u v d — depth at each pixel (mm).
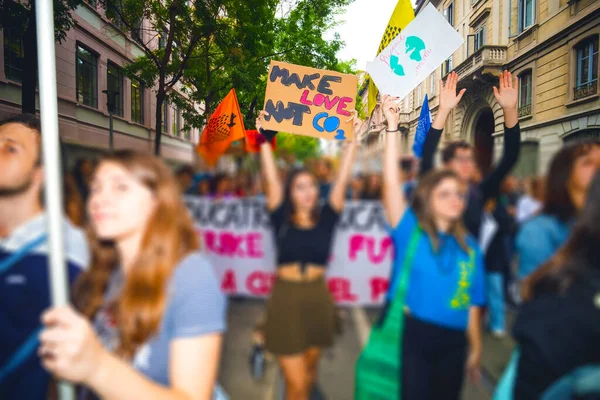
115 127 12500
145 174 966
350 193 1607
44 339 726
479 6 12766
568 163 1273
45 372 1158
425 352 1434
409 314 1452
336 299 1618
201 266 971
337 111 2379
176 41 9648
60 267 807
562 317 851
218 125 3596
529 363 896
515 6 11164
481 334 1531
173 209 981
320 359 1596
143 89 14000
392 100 1938
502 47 11336
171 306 921
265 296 1623
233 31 9859
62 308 758
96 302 1092
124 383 768
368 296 1615
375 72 2850
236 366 1627
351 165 1608
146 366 923
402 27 3301
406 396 1396
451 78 1980
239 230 1620
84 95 11266
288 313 1558
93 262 1134
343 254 1612
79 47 11008
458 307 1417
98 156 1389
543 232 1300
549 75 9883
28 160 1273
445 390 1463
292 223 1597
